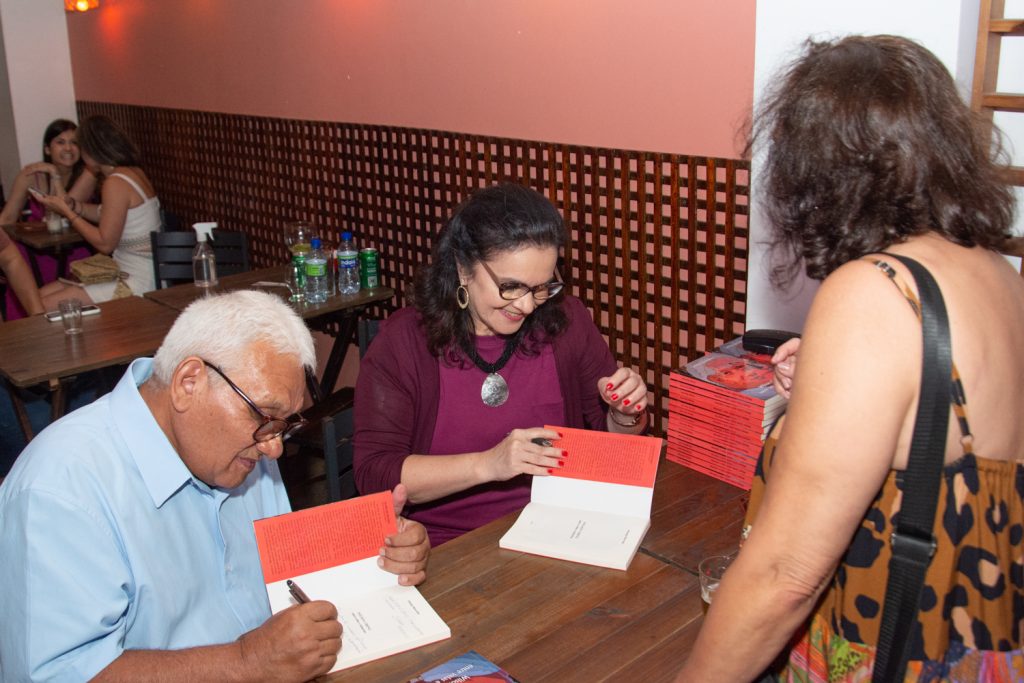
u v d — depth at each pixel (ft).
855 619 3.18
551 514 5.57
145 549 4.38
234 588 4.92
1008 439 3.06
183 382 4.19
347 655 4.24
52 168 17.02
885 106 2.98
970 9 6.30
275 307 4.44
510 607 4.68
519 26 10.11
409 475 6.05
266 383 4.23
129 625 4.33
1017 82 6.29
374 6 12.10
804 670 3.44
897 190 3.00
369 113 12.75
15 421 10.56
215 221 17.19
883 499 3.05
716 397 6.11
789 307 8.03
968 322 2.94
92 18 19.58
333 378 12.47
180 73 17.11
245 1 14.76
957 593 3.05
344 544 4.87
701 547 5.28
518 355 6.48
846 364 2.88
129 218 14.84
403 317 6.48
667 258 9.16
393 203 12.67
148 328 10.64
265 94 14.92
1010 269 3.27
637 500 5.56
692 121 8.59
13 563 4.06
